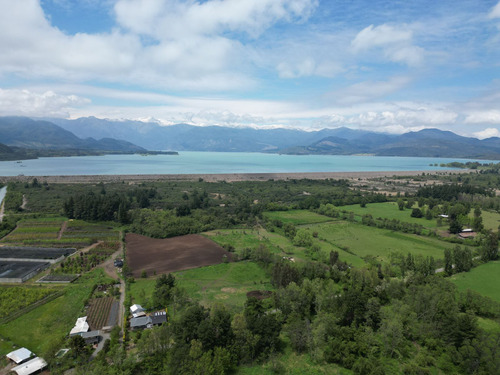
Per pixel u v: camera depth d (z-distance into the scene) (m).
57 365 70.88
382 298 104.12
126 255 142.62
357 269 115.06
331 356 78.88
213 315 82.81
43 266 125.19
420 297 91.62
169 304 99.19
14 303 95.81
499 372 67.94
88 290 106.56
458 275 124.00
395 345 78.75
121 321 89.81
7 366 70.88
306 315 93.94
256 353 80.38
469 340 76.94
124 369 70.06
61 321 89.00
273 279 114.56
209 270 128.38
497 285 115.12
